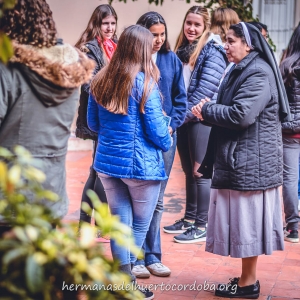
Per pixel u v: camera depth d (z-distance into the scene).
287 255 5.27
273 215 4.19
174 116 4.76
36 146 2.70
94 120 4.11
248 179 3.99
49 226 1.91
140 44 3.82
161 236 5.74
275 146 4.07
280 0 9.68
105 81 3.84
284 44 9.80
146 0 9.02
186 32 5.59
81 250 1.89
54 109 2.72
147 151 3.88
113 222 1.99
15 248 1.81
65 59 2.63
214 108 4.00
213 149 4.26
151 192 3.99
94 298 2.00
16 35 2.61
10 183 1.86
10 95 2.61
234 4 7.69
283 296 4.36
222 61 5.39
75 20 9.06
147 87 3.78
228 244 4.12
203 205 5.58
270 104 4.04
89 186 5.30
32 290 1.77
